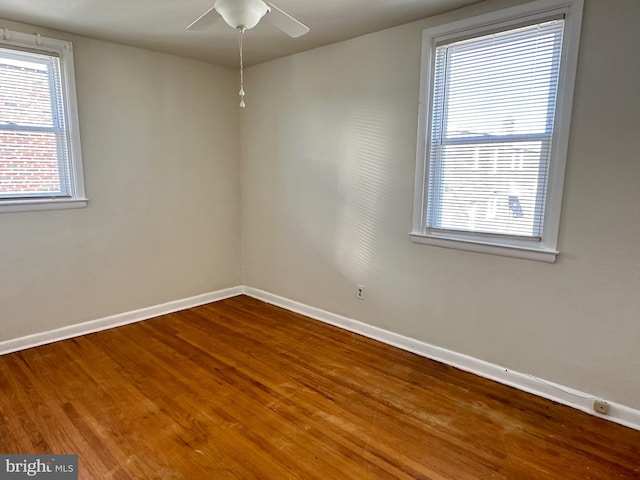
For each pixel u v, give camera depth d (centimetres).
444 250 301
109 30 318
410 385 276
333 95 359
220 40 343
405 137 313
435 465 201
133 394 262
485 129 273
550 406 252
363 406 251
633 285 227
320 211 385
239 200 465
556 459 206
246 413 243
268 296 452
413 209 315
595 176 232
